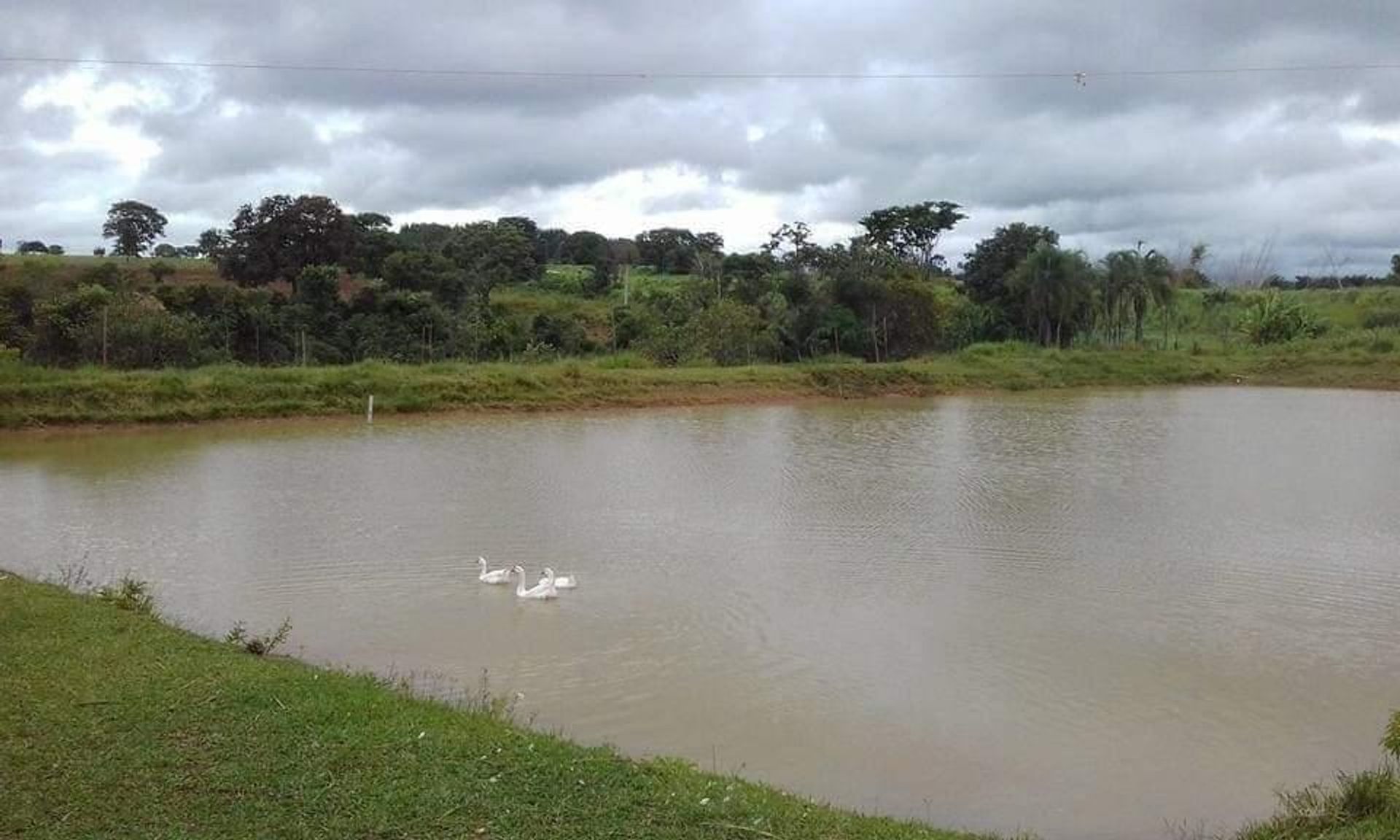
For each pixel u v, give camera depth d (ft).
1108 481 95.96
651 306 240.12
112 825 24.93
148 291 186.39
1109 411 160.97
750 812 27.30
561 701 41.32
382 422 137.08
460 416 145.59
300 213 224.94
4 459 102.73
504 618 52.29
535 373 159.94
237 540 68.23
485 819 25.86
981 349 226.17
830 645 48.91
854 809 32.86
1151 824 32.60
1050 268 244.63
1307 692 43.91
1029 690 43.68
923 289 232.32
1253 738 39.24
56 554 63.93
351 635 49.11
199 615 51.78
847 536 71.77
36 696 33.24
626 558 64.90
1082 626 52.21
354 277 235.61
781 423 142.41
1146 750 38.06
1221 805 33.94
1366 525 76.95
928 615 53.67
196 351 158.51
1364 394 192.24
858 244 238.89
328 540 68.49
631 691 42.70
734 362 199.82
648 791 28.02
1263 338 257.75
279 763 28.60
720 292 232.12
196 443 115.55
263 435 123.24
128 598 47.52
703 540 70.13
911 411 160.66
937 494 88.38
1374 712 41.86
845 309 224.94
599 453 111.45
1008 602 56.39
